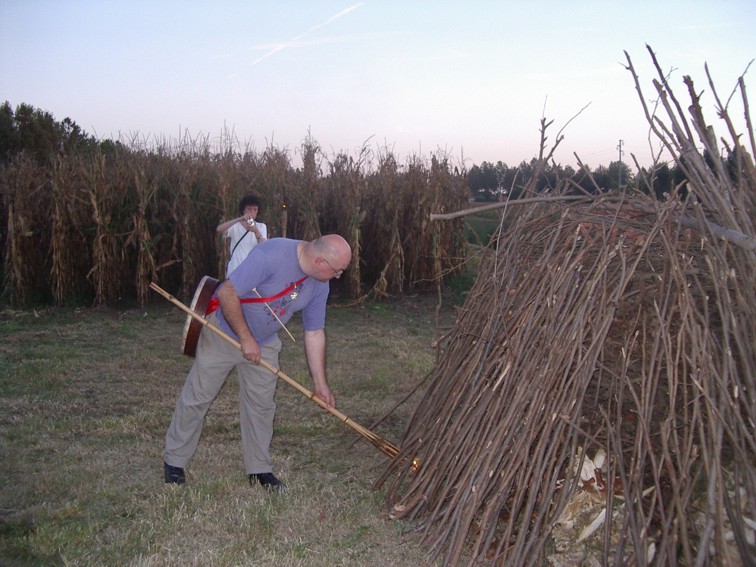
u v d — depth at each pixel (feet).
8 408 21.21
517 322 13.30
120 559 12.23
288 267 14.46
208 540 12.98
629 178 15.17
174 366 27.02
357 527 13.44
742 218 11.50
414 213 44.57
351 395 23.17
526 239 14.71
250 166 44.62
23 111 85.46
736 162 12.20
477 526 12.51
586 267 13.25
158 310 39.14
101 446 18.08
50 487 15.28
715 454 9.95
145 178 39.86
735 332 10.77
